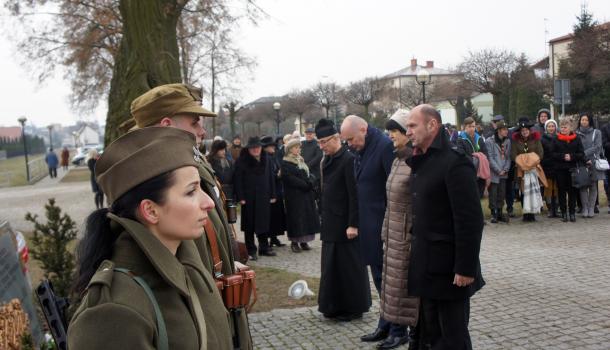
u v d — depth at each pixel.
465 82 37.00
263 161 8.82
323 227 5.53
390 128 4.33
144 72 7.32
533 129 10.66
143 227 1.59
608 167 10.65
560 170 10.41
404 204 4.25
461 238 3.48
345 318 5.47
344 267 5.43
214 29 17.23
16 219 15.98
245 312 2.43
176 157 1.62
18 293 4.29
